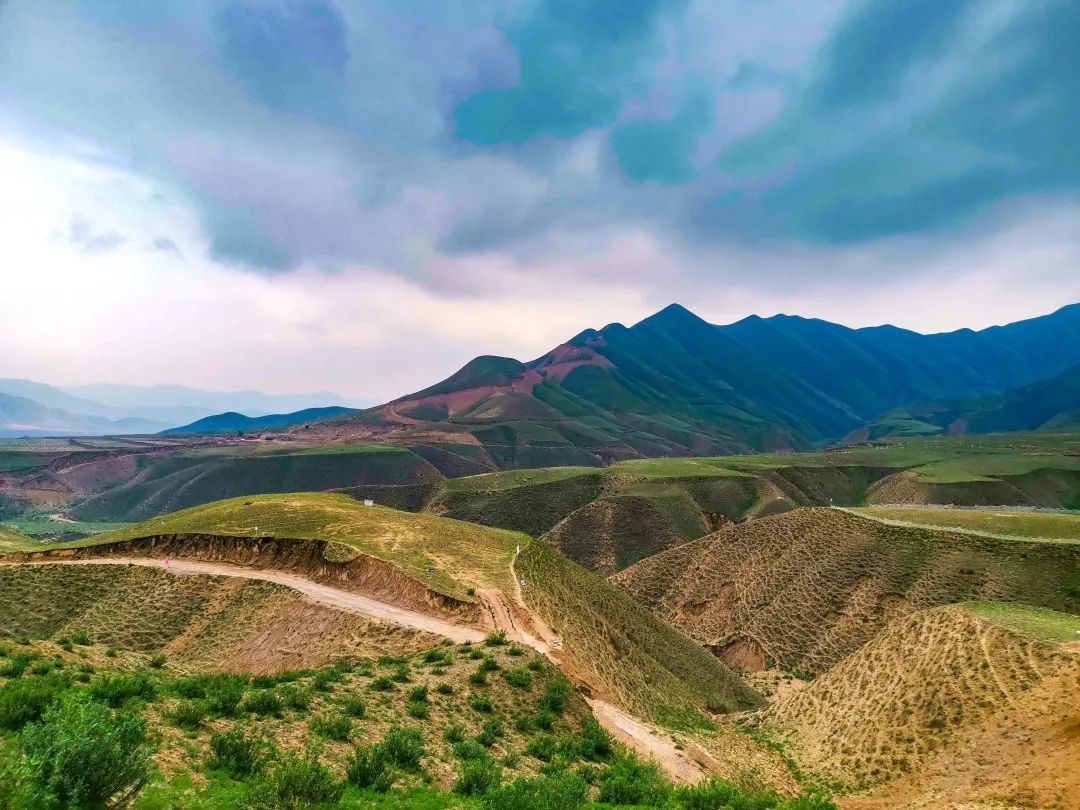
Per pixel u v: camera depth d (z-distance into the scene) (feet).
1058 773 83.87
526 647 129.80
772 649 229.45
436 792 63.46
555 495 545.85
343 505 284.00
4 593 187.32
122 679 75.15
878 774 108.17
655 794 76.59
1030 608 142.92
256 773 57.26
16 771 39.22
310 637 152.46
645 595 309.01
